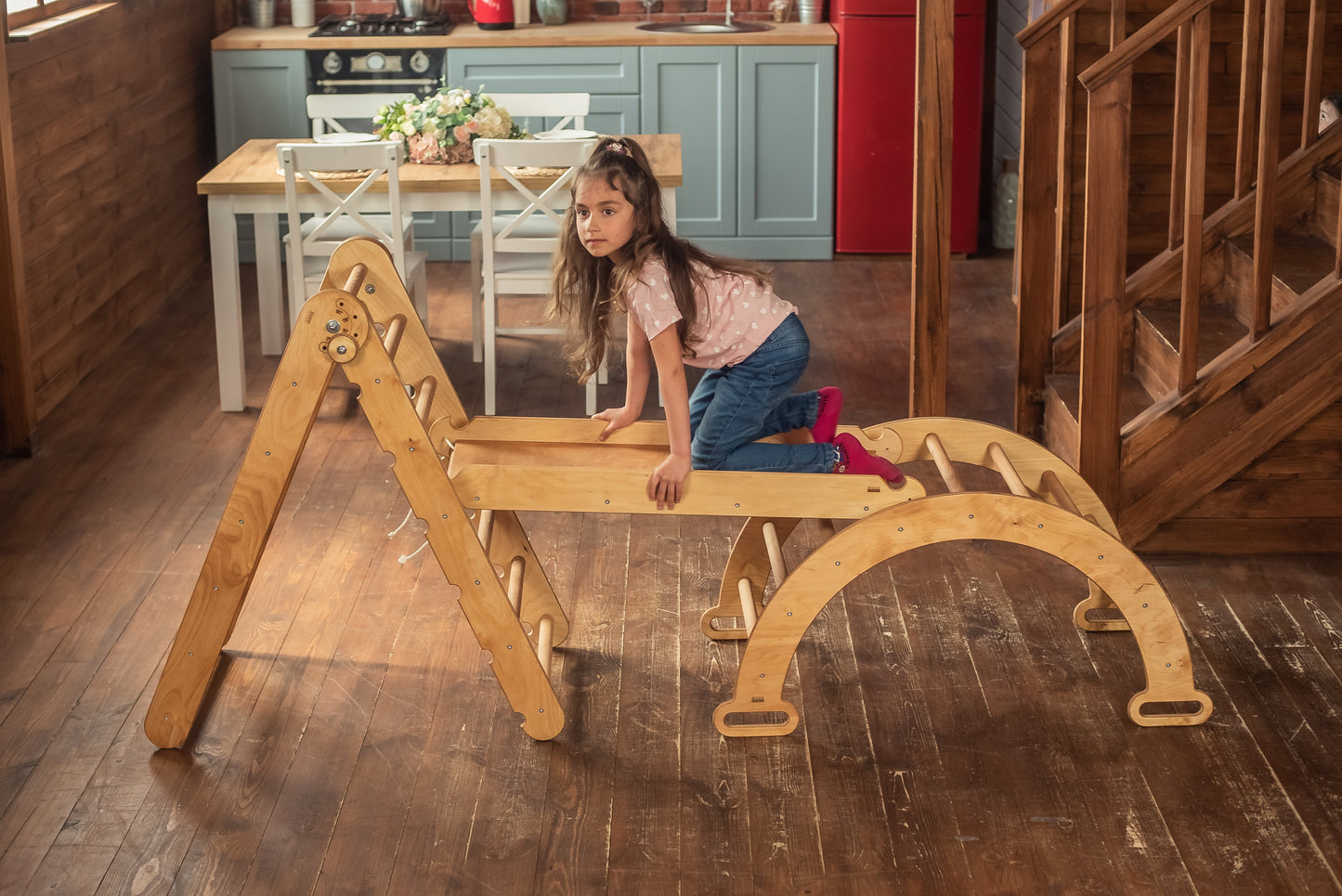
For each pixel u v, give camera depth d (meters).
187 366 4.77
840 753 2.54
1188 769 2.47
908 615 3.04
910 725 2.62
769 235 6.28
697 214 6.26
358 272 2.63
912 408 3.58
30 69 4.22
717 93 6.09
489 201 4.12
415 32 6.09
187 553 3.34
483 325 4.74
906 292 5.71
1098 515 2.86
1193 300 3.12
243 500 2.44
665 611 3.07
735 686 2.69
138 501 3.64
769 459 2.65
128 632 2.96
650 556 3.34
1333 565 3.21
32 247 4.20
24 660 2.84
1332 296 3.10
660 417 4.34
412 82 6.09
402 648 2.91
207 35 6.31
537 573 2.86
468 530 2.45
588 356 2.68
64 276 4.47
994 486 3.78
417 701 2.71
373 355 2.37
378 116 4.56
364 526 3.50
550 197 4.12
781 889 2.18
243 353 4.74
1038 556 3.30
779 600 2.48
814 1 6.33
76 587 3.16
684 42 6.00
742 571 2.93
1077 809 2.37
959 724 2.62
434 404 2.84
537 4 6.34
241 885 2.19
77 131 4.62
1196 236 3.06
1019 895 2.16
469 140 4.40
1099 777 2.45
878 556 2.46
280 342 4.91
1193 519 3.26
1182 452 3.20
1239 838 2.28
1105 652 2.87
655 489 2.50
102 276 4.84
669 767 2.50
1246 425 3.17
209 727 2.62
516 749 2.56
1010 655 2.87
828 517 2.55
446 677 2.80
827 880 2.20
